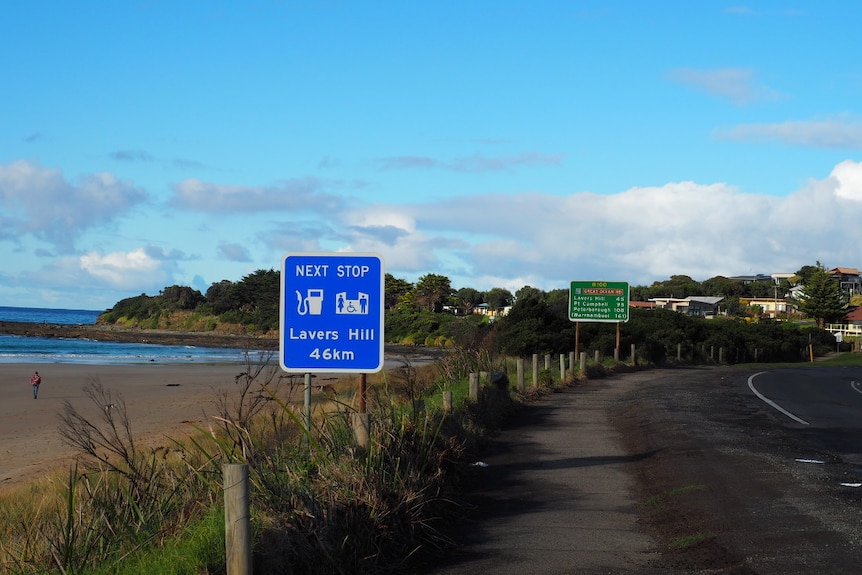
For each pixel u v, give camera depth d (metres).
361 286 8.30
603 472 11.59
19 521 8.82
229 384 42.00
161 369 54.50
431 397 17.14
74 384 41.19
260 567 5.55
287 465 7.33
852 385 33.16
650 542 7.78
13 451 20.25
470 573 6.79
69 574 5.85
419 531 7.70
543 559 7.20
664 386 29.66
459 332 51.34
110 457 13.62
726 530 8.02
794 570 6.67
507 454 13.18
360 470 7.40
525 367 29.73
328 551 6.16
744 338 67.19
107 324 157.00
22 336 114.31
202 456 9.40
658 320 58.59
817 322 112.38
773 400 24.62
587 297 42.06
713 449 13.50
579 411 20.22
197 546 5.70
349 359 8.29
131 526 6.65
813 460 12.70
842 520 8.45
